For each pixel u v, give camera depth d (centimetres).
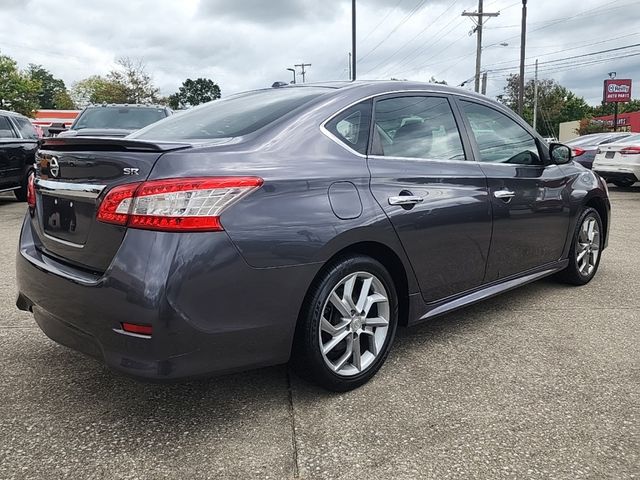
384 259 306
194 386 295
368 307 292
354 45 2609
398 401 277
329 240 260
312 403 275
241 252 234
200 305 226
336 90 313
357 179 282
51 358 328
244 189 238
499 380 299
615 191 1372
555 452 232
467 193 341
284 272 247
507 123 404
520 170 393
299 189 256
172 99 8950
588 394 283
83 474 218
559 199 430
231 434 247
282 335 253
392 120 321
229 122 295
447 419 259
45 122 4209
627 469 221
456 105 366
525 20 2798
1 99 4916
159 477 217
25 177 1041
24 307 304
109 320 227
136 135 317
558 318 401
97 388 291
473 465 223
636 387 291
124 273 223
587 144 1620
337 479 215
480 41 3247
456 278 343
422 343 354
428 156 332
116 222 230
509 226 377
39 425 254
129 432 249
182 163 233
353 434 246
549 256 433
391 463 225
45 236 279
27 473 218
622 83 3909
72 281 241
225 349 237
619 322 391
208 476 217
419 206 308
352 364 290
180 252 222
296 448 236
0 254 606
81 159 250
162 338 220
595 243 495
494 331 375
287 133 275
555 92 7806
